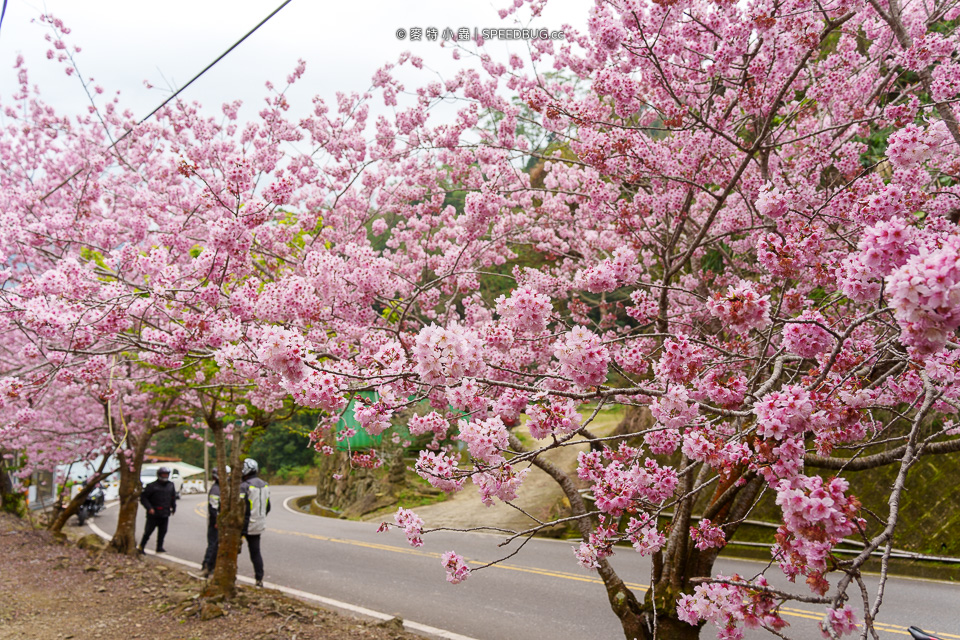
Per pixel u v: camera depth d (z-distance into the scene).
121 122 9.01
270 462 43.25
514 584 8.67
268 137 7.82
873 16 6.33
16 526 12.68
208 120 8.08
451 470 2.87
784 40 4.21
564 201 8.33
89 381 6.86
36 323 4.04
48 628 6.03
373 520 18.02
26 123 9.38
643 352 4.31
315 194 8.05
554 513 13.66
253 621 6.25
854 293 2.20
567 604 7.60
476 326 4.03
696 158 5.23
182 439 45.97
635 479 2.99
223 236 4.02
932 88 4.23
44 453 13.27
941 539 9.43
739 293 2.20
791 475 2.04
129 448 10.98
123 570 8.75
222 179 5.77
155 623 6.19
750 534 11.05
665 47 4.65
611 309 7.62
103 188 8.16
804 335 2.50
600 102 5.88
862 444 2.88
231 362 3.20
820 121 6.30
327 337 5.34
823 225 4.17
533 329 2.55
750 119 5.35
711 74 4.72
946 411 3.02
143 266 4.41
